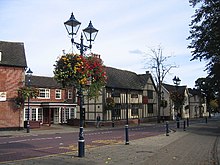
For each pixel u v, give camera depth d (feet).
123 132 94.32
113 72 160.25
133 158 39.04
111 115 142.20
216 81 105.91
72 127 122.52
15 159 38.96
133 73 185.47
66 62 39.42
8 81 102.83
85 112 141.69
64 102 147.33
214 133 86.28
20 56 109.19
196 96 278.05
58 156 41.06
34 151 47.06
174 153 43.91
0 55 102.94
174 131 95.71
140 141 62.44
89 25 43.62
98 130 108.37
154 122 175.01
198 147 51.57
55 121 142.61
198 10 91.66
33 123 112.98
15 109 103.19
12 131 98.53
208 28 89.04
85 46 42.78
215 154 42.50
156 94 190.80
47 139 69.62
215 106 283.38
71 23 41.04
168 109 213.66
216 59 96.07
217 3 86.12
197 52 95.25
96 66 41.39
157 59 173.68
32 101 135.64
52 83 151.12
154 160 37.42
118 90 149.79
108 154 42.78
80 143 40.60
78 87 40.91
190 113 264.72
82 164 34.63
